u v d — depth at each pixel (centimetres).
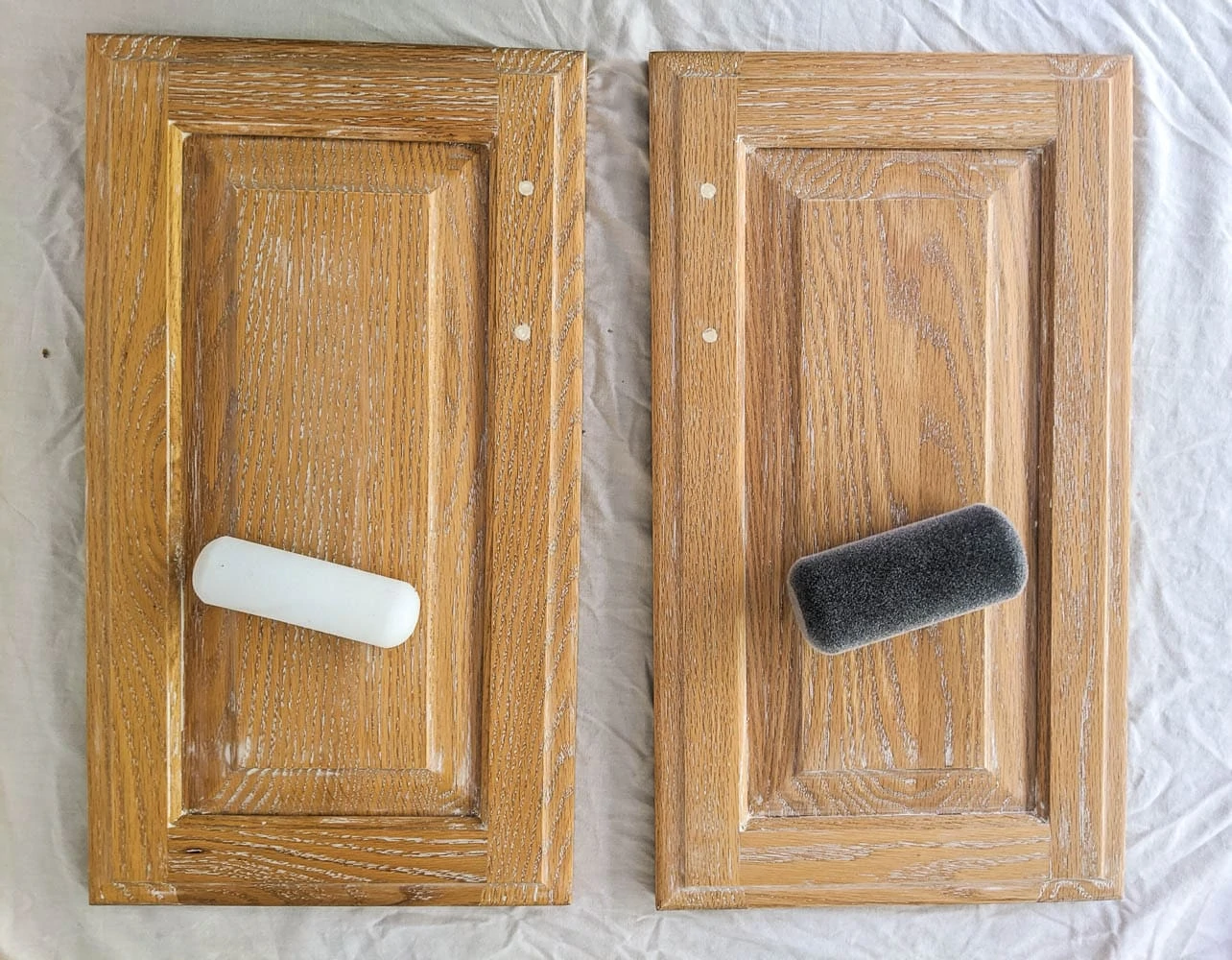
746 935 48
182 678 45
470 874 45
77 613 47
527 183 44
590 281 47
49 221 47
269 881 45
